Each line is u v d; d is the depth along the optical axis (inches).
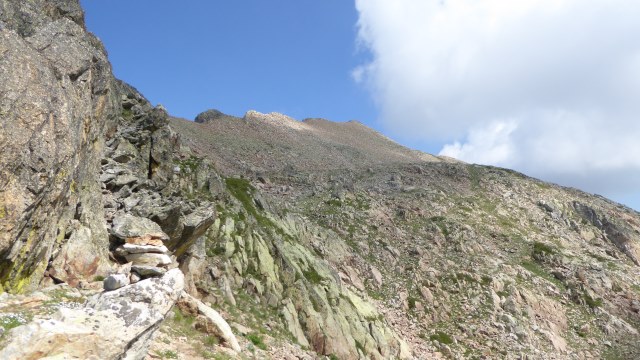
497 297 2097.7
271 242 1512.1
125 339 412.8
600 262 2874.0
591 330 2102.6
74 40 640.4
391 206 3073.3
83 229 633.6
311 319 1288.1
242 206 1638.8
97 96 717.3
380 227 2647.6
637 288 2573.8
